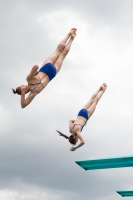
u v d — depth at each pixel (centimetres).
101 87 1297
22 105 937
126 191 1459
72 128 1209
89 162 1123
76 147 1174
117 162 1095
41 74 970
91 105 1268
